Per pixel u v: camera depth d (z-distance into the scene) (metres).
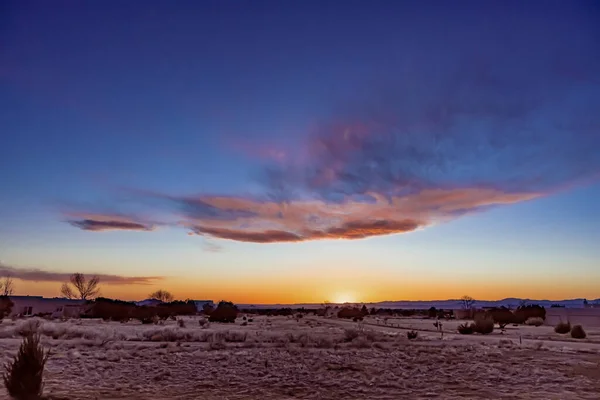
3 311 60.06
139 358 19.61
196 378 14.73
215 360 19.25
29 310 88.62
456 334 44.50
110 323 58.16
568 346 28.52
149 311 70.12
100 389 12.53
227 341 31.11
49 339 29.25
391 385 13.70
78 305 83.62
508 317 68.25
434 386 13.62
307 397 11.99
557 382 14.34
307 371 16.44
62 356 19.53
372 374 15.90
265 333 38.97
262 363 18.48
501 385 13.82
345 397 12.03
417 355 21.84
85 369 15.93
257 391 12.74
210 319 69.56
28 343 11.06
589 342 33.41
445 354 22.36
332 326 59.22
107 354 20.52
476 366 17.72
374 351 23.84
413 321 82.38
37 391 10.80
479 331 45.41
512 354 22.59
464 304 133.50
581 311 72.31
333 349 25.11
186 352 22.34
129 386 13.11
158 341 30.61
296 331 44.28
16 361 10.86
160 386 13.29
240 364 18.16
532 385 13.81
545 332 47.81
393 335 39.47
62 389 12.31
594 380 14.60
